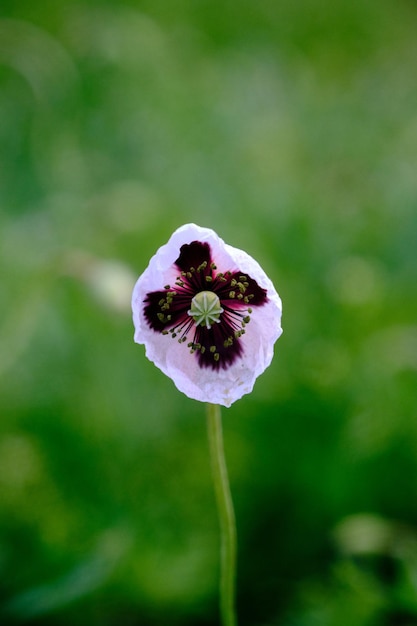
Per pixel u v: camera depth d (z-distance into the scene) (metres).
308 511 1.08
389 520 1.07
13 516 1.05
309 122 1.92
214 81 1.99
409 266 1.45
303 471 1.08
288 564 1.06
